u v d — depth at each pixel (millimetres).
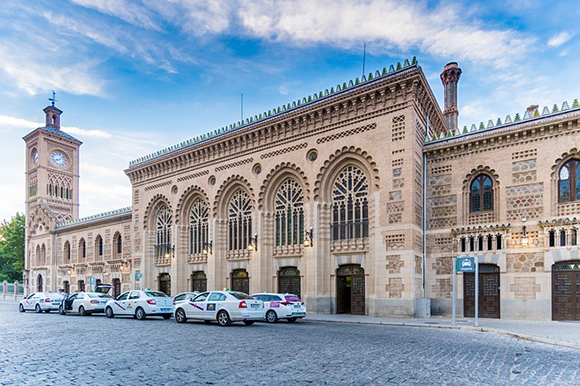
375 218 26594
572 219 21922
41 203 63094
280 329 18547
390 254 25562
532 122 23656
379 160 26688
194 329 18656
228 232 35438
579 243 21688
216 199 35625
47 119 71688
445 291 25781
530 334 15930
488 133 25062
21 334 17156
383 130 26766
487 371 9656
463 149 26203
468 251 25188
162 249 40875
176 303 25203
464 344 13875
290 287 30984
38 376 9328
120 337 15883
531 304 22906
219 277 35000
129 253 46000
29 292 62969
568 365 10461
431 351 12320
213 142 35906
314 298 28453
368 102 27547
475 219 25562
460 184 26094
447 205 26453
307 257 29328
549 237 22781
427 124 28719
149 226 42031
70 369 10016
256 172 33375
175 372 9547
